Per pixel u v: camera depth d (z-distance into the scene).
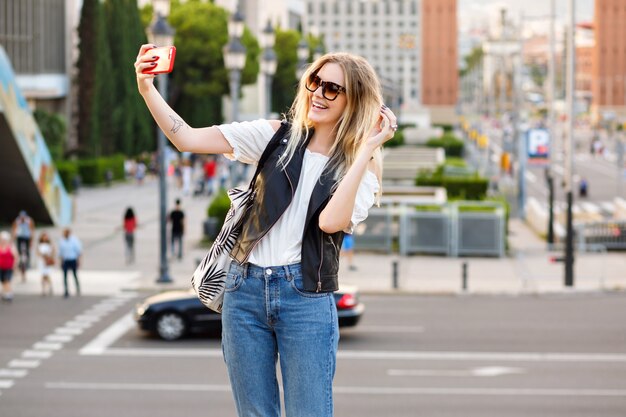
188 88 95.69
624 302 30.00
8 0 77.62
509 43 138.12
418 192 49.47
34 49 81.25
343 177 4.31
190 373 19.84
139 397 17.83
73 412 16.67
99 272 34.72
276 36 117.38
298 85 4.49
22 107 42.28
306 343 4.26
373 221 40.50
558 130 181.62
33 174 43.72
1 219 47.50
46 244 30.11
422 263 37.81
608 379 19.44
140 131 82.06
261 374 4.33
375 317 26.89
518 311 28.12
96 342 23.09
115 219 51.56
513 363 20.95
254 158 4.46
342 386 18.77
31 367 20.42
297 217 4.30
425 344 22.98
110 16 79.62
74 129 86.50
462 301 30.20
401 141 103.94
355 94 4.33
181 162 80.50
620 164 60.91
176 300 23.36
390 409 16.98
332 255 4.32
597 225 41.72
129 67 80.19
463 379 19.44
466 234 39.62
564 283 32.31
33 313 27.12
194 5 96.19
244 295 4.30
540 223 46.81
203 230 43.53
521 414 16.69
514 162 73.69
